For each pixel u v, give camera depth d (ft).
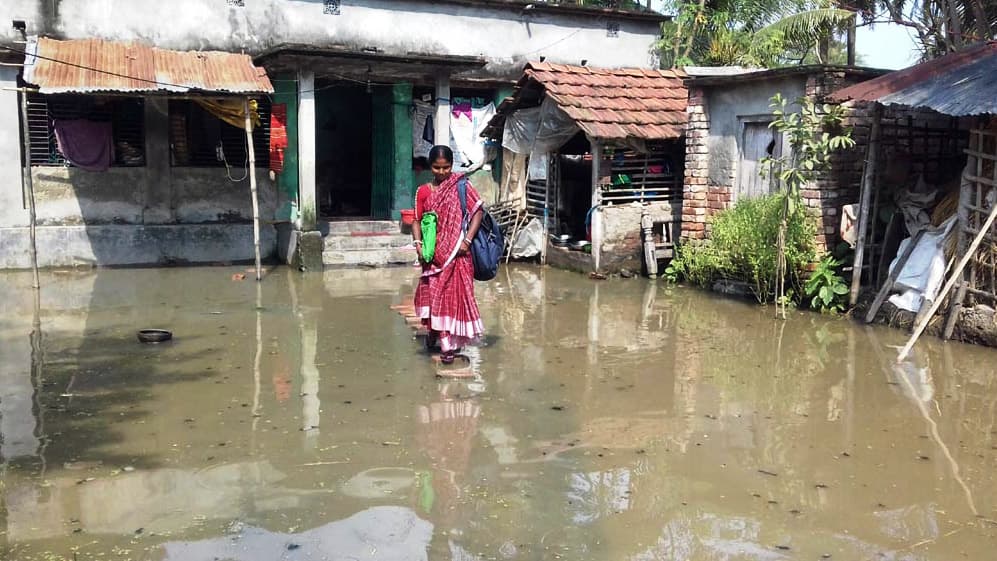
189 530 13.07
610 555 12.53
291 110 43.80
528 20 52.01
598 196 39.50
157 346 25.04
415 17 48.88
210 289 35.32
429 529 13.24
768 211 32.78
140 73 36.91
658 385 21.59
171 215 43.01
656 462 16.28
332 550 12.49
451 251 22.30
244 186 44.32
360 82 43.62
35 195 40.37
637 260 40.47
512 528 13.33
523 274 41.22
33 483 14.82
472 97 51.57
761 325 29.17
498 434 17.67
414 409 19.24
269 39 45.29
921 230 29.12
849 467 16.20
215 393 20.31
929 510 14.30
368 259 43.19
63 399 19.79
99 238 41.34
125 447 16.63
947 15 49.03
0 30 39.29
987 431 18.37
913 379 22.44
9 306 31.09
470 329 22.77
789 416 19.25
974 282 26.89
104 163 41.19
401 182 46.52
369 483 14.99
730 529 13.47
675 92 43.24
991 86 25.45
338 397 20.07
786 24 55.47
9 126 39.42
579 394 20.68
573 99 39.50
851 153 32.19
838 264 31.45
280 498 14.30
